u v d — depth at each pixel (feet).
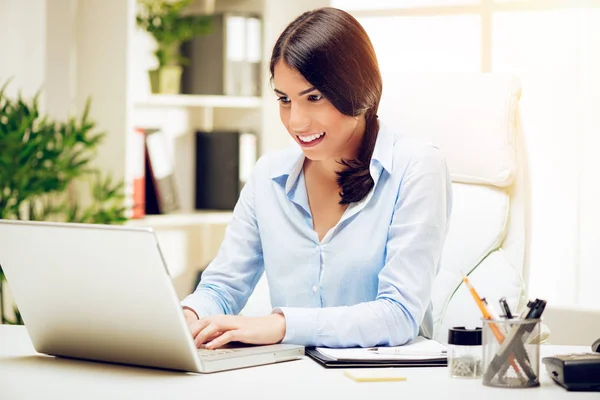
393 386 4.44
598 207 11.95
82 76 12.96
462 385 4.48
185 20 13.52
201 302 6.36
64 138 11.44
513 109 7.77
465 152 7.79
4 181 11.02
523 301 7.50
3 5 12.50
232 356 4.93
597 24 11.87
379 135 6.21
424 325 6.60
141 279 4.60
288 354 5.20
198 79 13.96
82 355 5.25
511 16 12.33
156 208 13.24
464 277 4.65
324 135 5.83
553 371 4.52
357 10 13.50
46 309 5.18
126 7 12.44
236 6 14.29
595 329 11.50
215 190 14.20
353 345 5.46
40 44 12.92
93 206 12.12
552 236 12.25
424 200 5.96
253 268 6.80
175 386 4.46
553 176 12.20
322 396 4.20
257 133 14.17
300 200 6.39
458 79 7.94
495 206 7.72
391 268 5.80
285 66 5.68
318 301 6.28
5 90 12.57
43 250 4.95
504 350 4.44
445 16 12.80
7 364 5.18
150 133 13.16
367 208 6.13
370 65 5.81
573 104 12.05
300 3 13.99
